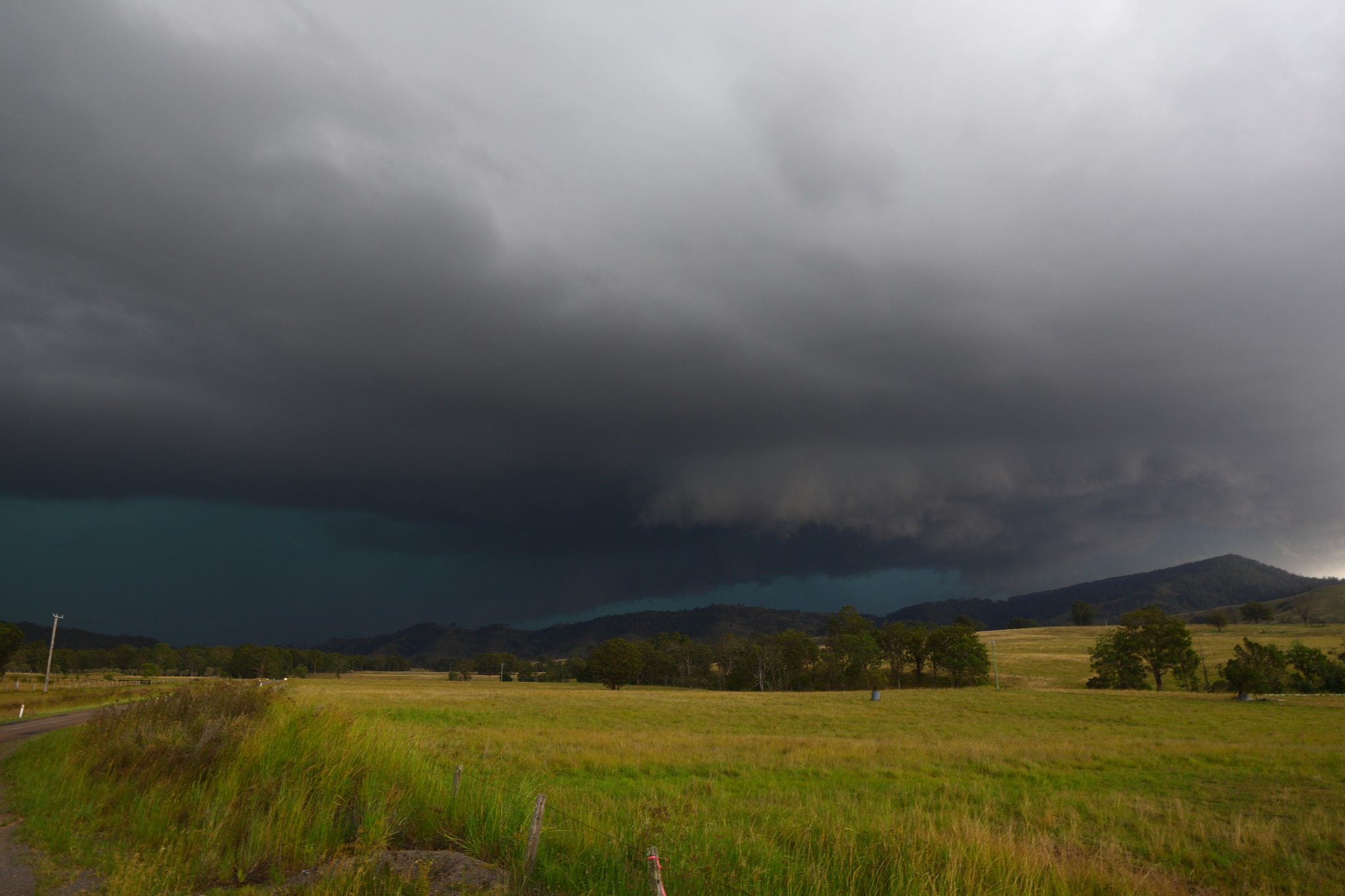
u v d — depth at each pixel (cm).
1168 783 2208
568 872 868
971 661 11431
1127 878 1095
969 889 898
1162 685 10894
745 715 5197
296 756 1302
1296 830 1570
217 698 1694
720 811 1455
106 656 18125
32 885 841
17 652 10844
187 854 930
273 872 886
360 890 797
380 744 1450
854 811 1495
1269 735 3797
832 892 902
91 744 1538
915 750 2906
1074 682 11431
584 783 1975
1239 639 15912
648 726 4247
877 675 12825
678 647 17075
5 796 1339
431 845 1033
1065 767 2530
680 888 821
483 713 4803
